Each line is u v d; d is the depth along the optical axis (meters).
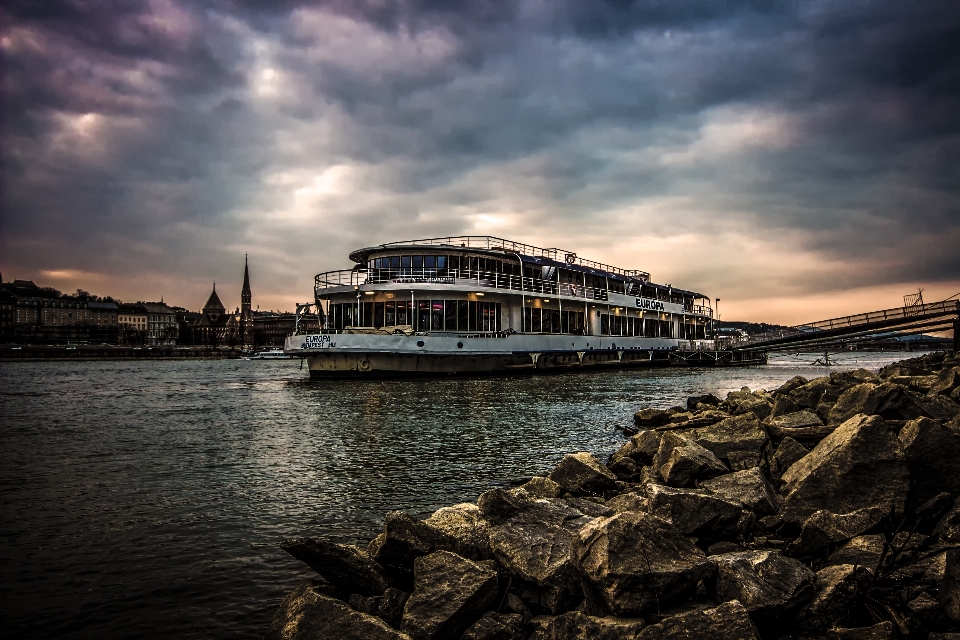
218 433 18.55
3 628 6.25
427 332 41.72
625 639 4.86
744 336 80.75
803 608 5.46
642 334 66.00
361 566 6.29
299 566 7.81
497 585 5.91
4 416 23.45
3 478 12.57
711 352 68.38
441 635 5.36
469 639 5.41
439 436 17.75
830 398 14.30
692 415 18.78
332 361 40.94
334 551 6.30
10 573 7.62
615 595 5.14
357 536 8.93
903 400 11.05
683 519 7.33
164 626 6.30
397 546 6.48
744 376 49.53
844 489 7.69
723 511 7.39
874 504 7.45
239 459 14.48
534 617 5.77
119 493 11.33
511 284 46.69
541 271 51.91
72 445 16.53
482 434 18.09
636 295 65.69
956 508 6.84
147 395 33.69
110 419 22.33
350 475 12.78
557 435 18.02
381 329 41.06
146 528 9.30
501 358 44.88
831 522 6.82
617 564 5.26
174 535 8.98
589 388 34.41
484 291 43.53
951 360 25.91
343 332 41.31
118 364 100.12
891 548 5.89
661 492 7.57
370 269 44.56
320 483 12.09
